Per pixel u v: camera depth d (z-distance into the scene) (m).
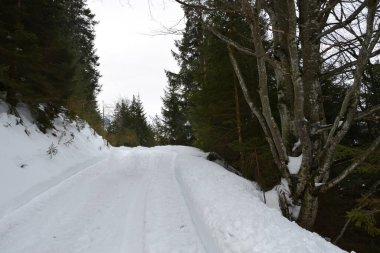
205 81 13.91
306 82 7.07
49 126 12.74
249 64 12.12
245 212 5.75
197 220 6.38
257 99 12.31
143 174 11.41
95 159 13.60
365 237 8.55
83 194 8.38
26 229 6.02
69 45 16.58
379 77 9.52
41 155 10.27
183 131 28.16
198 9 6.48
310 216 6.57
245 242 4.59
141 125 48.94
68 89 14.62
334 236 8.34
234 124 13.30
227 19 10.89
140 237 5.71
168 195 8.41
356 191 9.80
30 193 7.82
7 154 8.89
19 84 10.95
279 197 7.06
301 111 6.25
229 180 8.98
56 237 5.75
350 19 6.29
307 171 6.52
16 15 11.57
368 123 10.34
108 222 6.51
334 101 11.48
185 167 11.48
